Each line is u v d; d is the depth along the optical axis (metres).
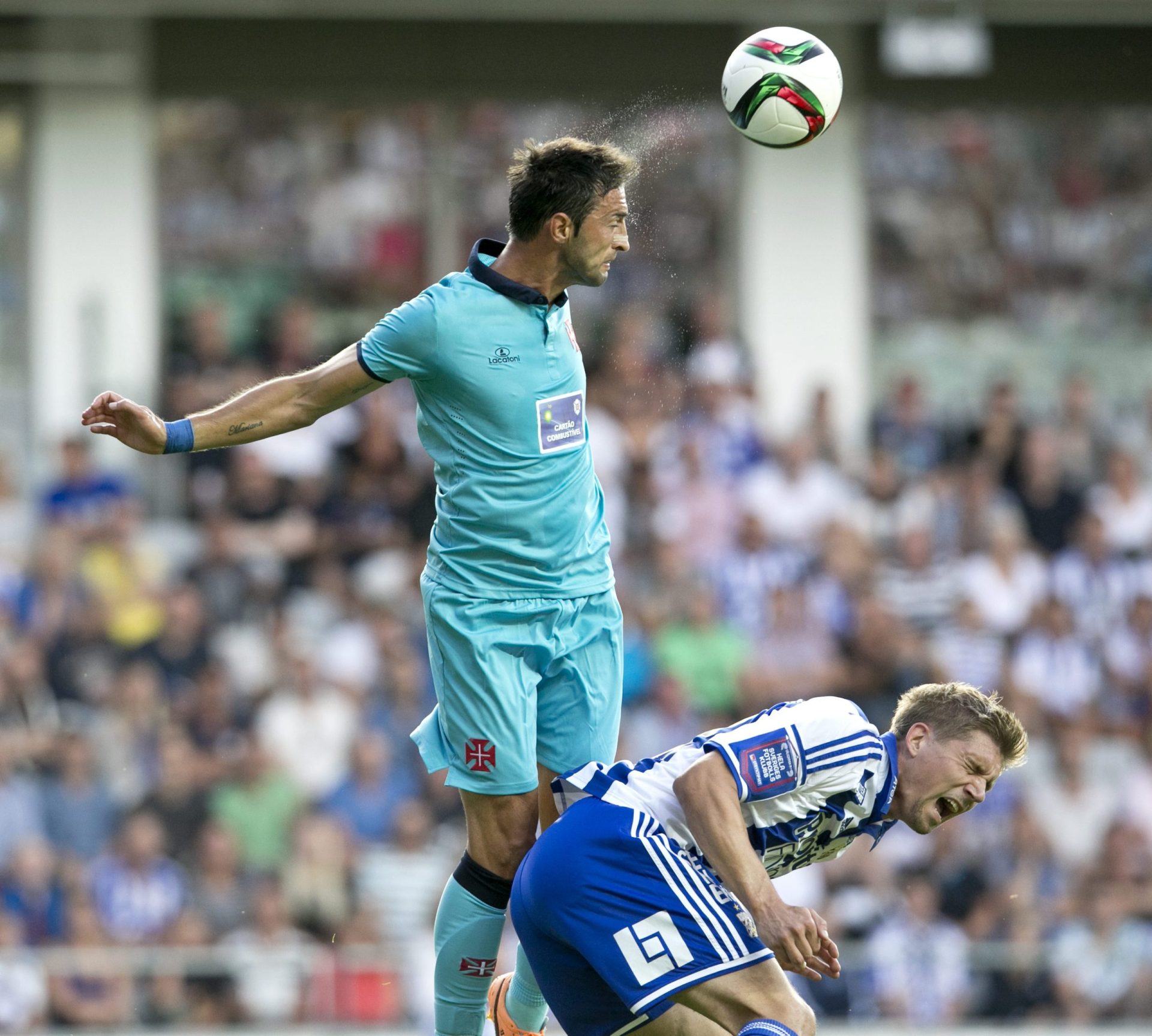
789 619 43.69
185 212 49.91
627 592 43.50
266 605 43.88
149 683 41.50
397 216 51.06
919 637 44.75
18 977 34.31
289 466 46.22
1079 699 44.88
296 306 50.44
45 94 49.00
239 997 34.88
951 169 52.03
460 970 18.36
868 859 38.44
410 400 47.41
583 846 17.17
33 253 48.97
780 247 50.56
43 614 42.47
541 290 17.53
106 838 39.06
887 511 46.88
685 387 48.50
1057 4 48.53
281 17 49.03
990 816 40.69
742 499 45.94
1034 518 48.22
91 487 45.53
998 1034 34.94
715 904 17.14
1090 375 52.31
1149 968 38.19
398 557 45.28
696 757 17.58
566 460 17.70
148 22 48.81
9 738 39.84
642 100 49.78
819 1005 36.47
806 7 48.25
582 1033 17.98
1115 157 52.97
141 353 49.12
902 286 51.72
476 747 17.72
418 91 49.41
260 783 39.53
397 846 39.22
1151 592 46.69
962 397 51.69
